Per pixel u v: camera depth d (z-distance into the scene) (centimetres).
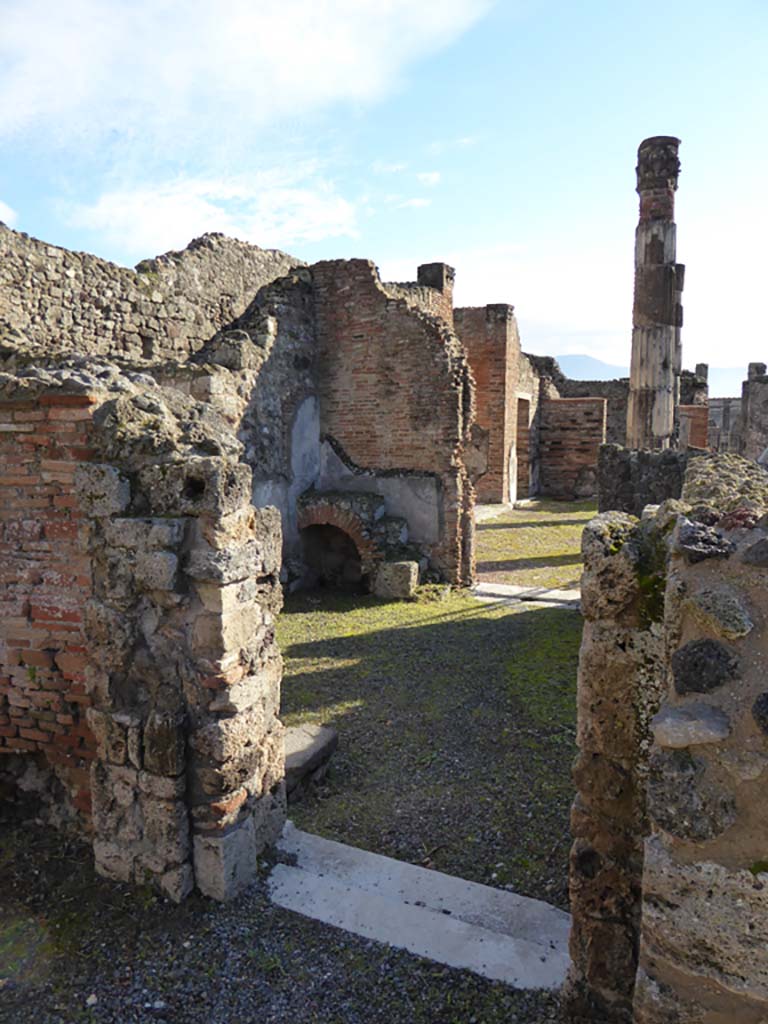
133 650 363
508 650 785
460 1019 285
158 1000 298
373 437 1101
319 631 862
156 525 345
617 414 2691
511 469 2166
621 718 245
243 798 368
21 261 859
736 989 176
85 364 435
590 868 256
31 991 302
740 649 180
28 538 387
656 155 1195
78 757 394
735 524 209
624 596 240
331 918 344
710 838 175
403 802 470
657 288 1218
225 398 909
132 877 366
